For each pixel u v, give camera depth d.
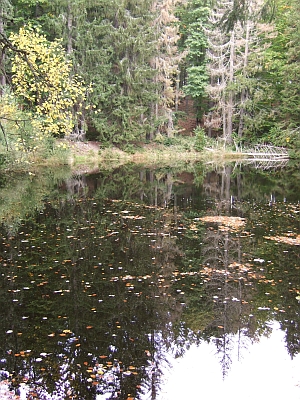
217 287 6.06
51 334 4.61
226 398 3.55
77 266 6.85
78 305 5.38
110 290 5.90
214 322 4.99
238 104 28.72
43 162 21.59
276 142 25.61
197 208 12.13
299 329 4.83
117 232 9.09
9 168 17.48
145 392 3.60
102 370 3.93
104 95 24.52
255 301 5.58
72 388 3.63
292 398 3.57
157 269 6.78
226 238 8.67
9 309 5.23
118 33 24.41
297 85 24.25
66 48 24.09
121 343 4.45
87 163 23.86
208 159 27.30
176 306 5.41
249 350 4.36
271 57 27.52
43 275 6.42
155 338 4.58
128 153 26.66
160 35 26.92
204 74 30.83
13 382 3.71
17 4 22.33
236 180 18.88
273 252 7.68
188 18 32.94
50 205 12.24
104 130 25.34
